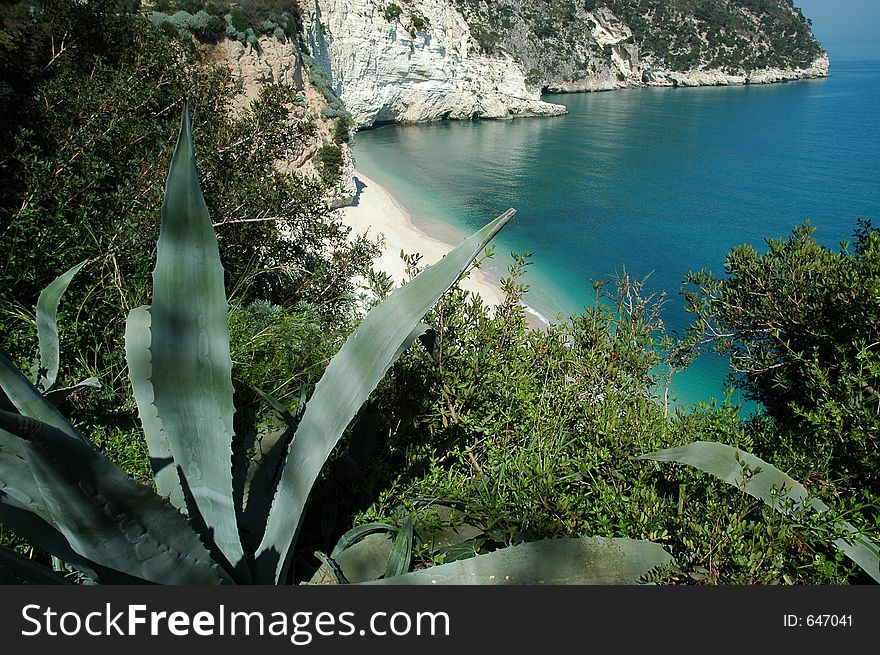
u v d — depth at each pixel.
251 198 8.47
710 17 155.38
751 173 58.94
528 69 120.38
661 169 59.97
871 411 3.78
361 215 38.75
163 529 2.26
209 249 2.66
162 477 3.00
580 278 32.53
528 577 2.54
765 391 6.37
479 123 84.56
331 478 3.53
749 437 3.65
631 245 38.38
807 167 61.78
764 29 167.38
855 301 5.29
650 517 2.77
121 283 5.76
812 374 4.82
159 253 2.63
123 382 4.79
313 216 9.33
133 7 28.08
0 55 10.30
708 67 153.62
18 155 7.23
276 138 9.82
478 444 3.96
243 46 36.72
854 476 3.57
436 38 79.31
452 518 3.34
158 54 10.32
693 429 3.75
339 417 2.79
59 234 6.19
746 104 112.50
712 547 2.50
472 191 49.28
